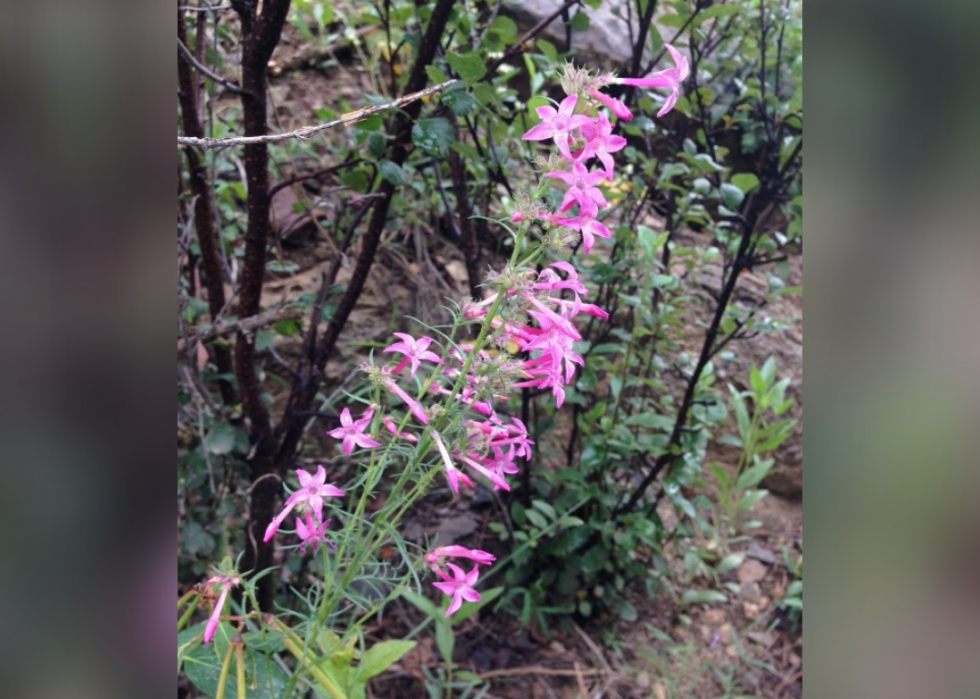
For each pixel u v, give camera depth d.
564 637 0.63
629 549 0.60
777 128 0.56
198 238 0.50
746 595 0.69
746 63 0.67
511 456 0.33
